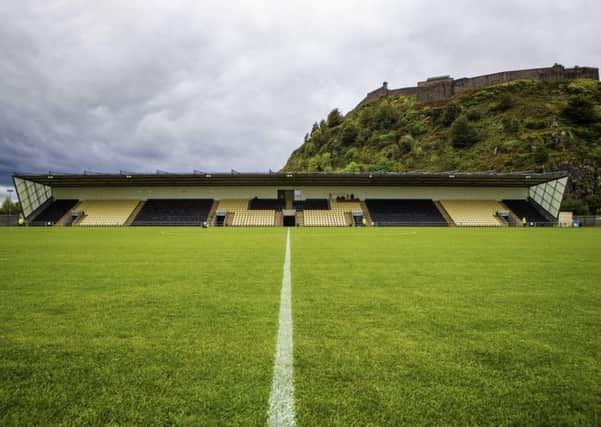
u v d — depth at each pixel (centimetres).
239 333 308
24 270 678
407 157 8169
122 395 202
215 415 181
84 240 1558
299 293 474
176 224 4238
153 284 537
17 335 304
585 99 6731
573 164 5578
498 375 228
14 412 186
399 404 191
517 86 8600
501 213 4481
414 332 313
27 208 4288
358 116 11019
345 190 4844
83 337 298
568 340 296
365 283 549
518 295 468
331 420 175
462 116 7912
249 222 4375
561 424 176
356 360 249
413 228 3509
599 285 540
